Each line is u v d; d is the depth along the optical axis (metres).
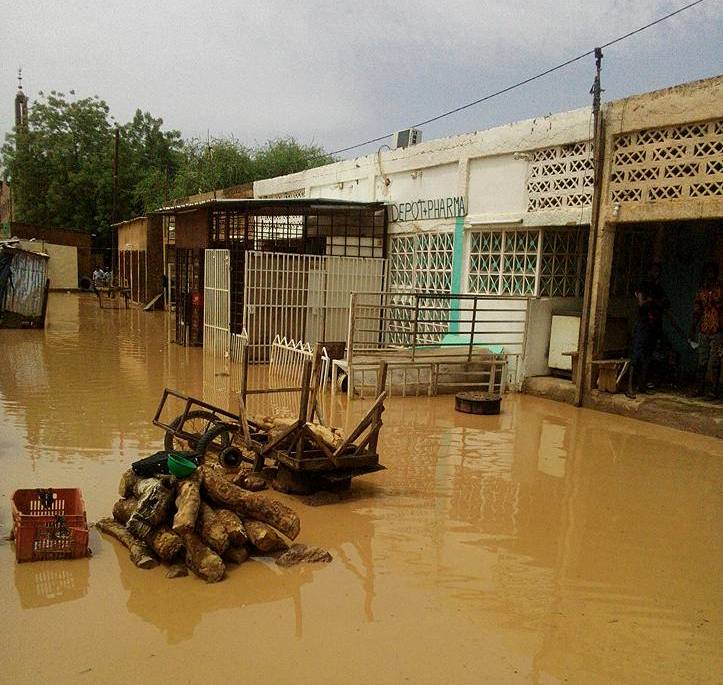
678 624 4.25
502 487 6.78
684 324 12.30
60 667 3.51
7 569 4.59
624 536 5.64
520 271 12.11
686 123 9.16
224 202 14.19
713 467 7.70
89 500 5.85
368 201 15.74
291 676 3.50
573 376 10.99
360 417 9.56
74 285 35.81
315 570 4.77
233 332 14.52
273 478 6.63
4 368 12.34
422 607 4.30
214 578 4.52
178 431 6.78
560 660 3.77
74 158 42.94
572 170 10.99
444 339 13.63
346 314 14.41
